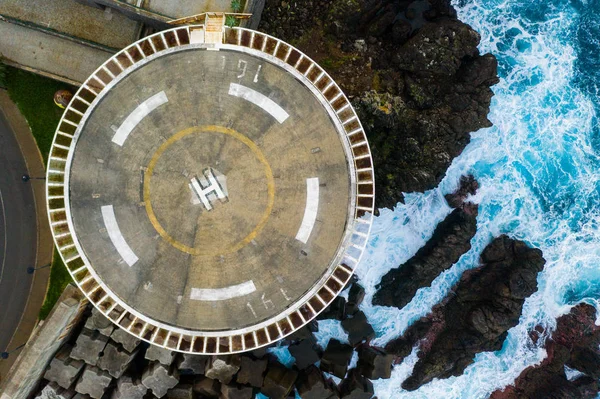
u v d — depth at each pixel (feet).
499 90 128.77
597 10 130.62
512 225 132.77
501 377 134.51
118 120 82.02
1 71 103.04
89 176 82.43
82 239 83.15
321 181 83.51
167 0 89.92
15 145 108.27
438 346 128.98
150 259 83.87
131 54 83.82
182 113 81.92
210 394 112.16
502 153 129.70
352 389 117.80
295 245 84.28
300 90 82.43
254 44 85.56
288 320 87.81
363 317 123.44
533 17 128.88
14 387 92.07
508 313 124.57
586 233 135.33
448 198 127.24
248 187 82.99
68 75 102.63
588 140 133.80
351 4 112.68
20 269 109.91
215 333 84.79
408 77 117.29
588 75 132.16
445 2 118.73
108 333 104.06
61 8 99.76
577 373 135.64
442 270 126.41
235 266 84.23
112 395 109.09
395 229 127.13
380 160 119.14
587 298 134.21
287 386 114.01
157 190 82.69
